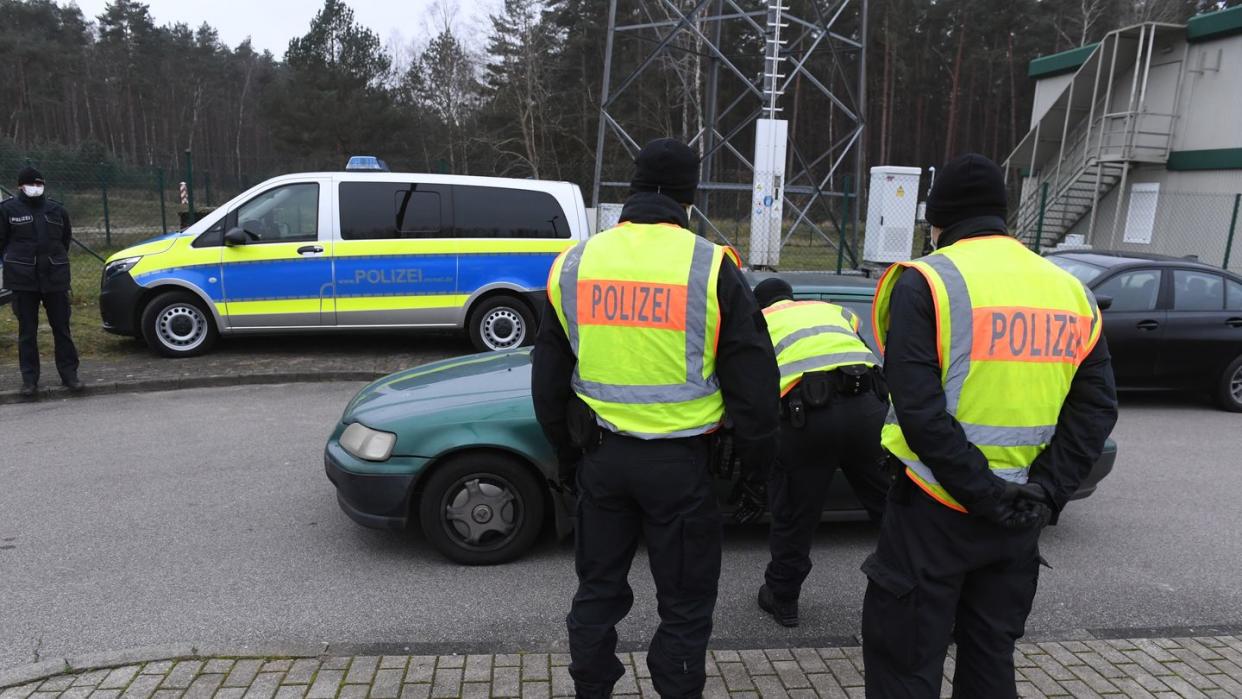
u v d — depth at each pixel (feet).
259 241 27.58
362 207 27.94
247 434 20.33
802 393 10.71
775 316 11.60
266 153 182.91
